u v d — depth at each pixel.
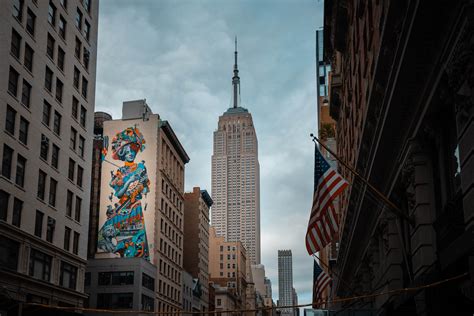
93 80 65.75
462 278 16.17
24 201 48.78
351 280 52.44
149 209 93.69
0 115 45.53
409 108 22.25
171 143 105.12
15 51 48.91
